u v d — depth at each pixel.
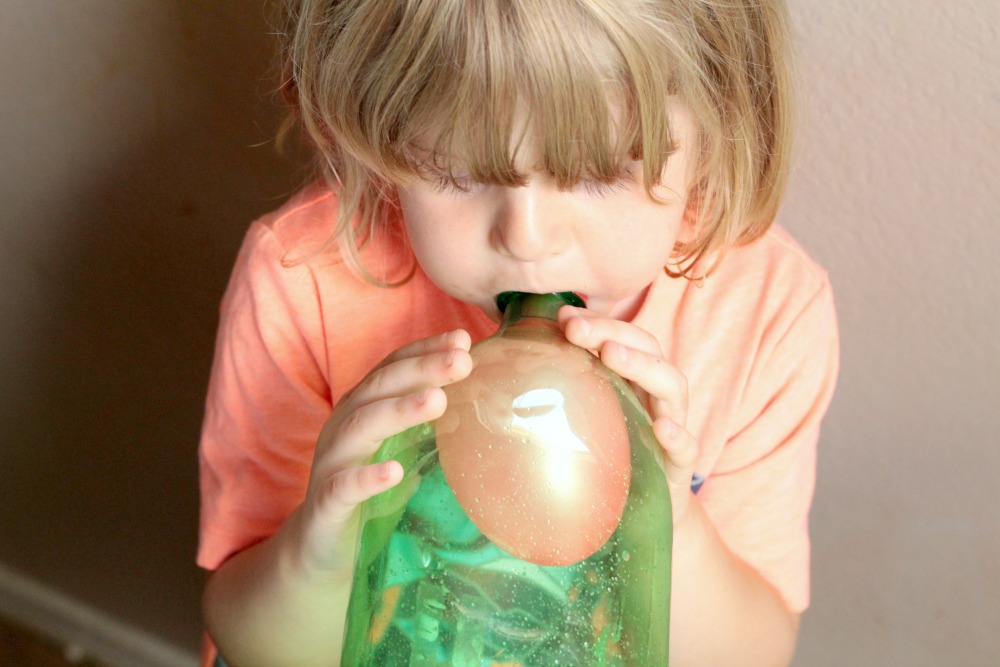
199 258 1.14
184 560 1.38
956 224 0.86
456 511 0.61
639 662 0.64
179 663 1.47
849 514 1.05
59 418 1.36
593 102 0.56
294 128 1.01
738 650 0.84
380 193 0.76
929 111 0.82
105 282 1.22
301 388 0.88
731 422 0.85
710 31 0.63
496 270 0.64
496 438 0.61
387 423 0.62
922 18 0.79
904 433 0.98
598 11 0.55
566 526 0.60
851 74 0.83
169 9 1.01
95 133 1.12
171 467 1.31
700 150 0.66
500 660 0.61
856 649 1.11
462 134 0.57
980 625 1.03
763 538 0.87
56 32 1.07
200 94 1.04
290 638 0.82
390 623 0.63
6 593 1.55
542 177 0.59
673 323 0.84
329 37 0.64
